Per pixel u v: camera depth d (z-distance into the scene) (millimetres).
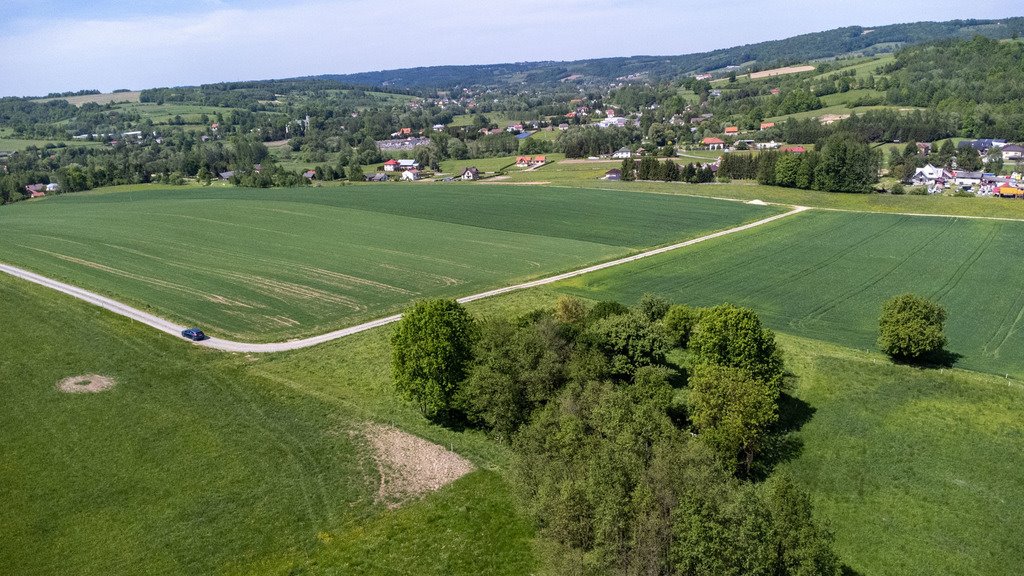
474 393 54875
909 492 46969
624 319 61125
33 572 39219
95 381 62406
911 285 91625
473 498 47031
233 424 55969
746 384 50656
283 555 41156
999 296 86000
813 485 48562
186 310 81812
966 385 59219
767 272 100000
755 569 33594
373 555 41344
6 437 52812
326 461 51031
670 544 35719
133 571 39594
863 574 40375
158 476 48562
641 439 43281
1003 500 45344
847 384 60969
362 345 72812
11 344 69000
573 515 38562
